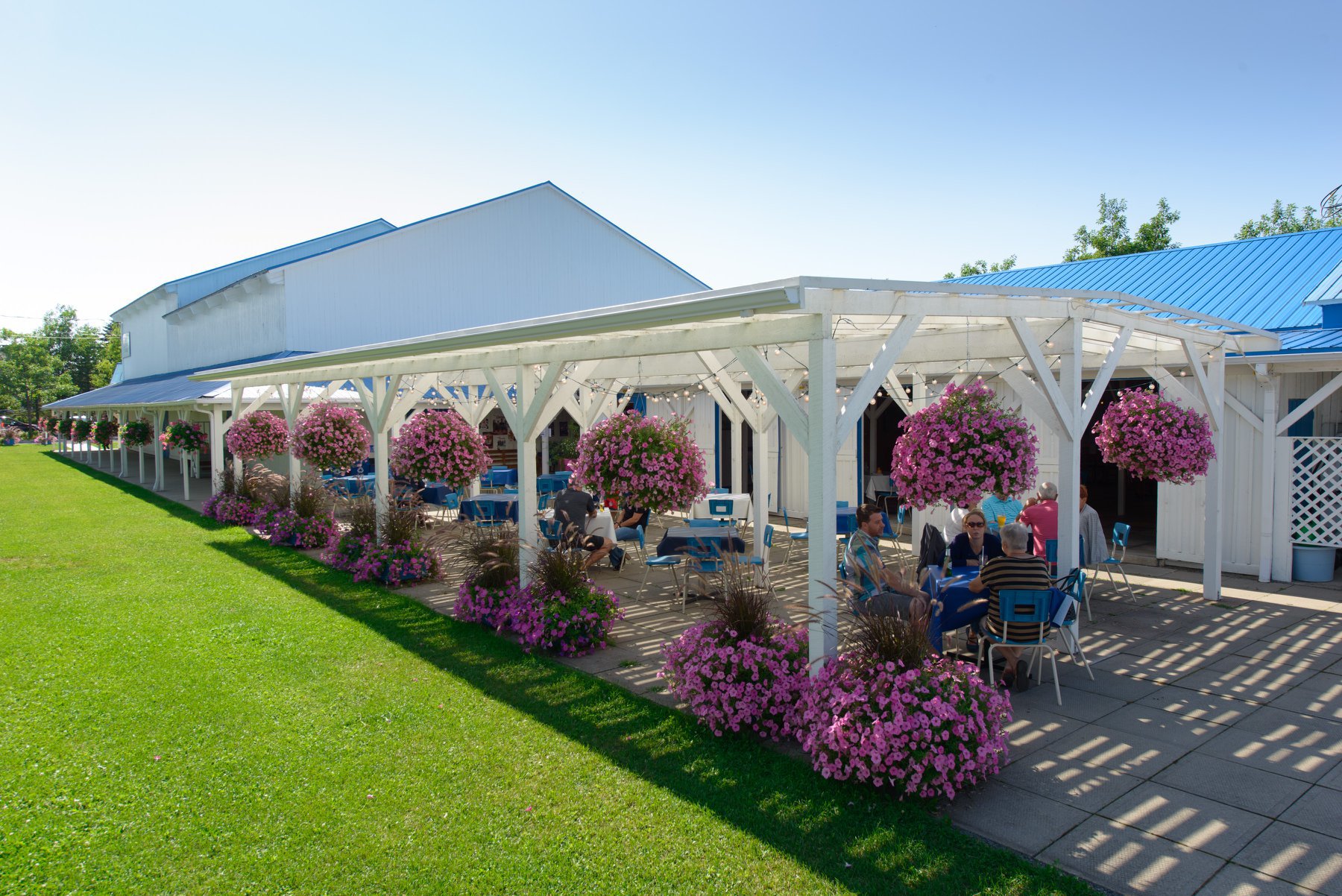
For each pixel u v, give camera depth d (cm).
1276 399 939
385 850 393
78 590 931
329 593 916
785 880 363
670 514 1571
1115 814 416
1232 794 435
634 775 464
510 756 490
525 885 363
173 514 1612
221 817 426
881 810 420
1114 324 702
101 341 7675
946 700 429
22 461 3372
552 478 1511
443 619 798
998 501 847
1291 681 605
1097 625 755
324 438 1223
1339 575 981
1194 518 1015
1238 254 1289
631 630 763
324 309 2162
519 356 791
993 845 389
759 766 473
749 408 1038
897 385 1085
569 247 2538
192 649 702
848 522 1066
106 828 417
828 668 474
